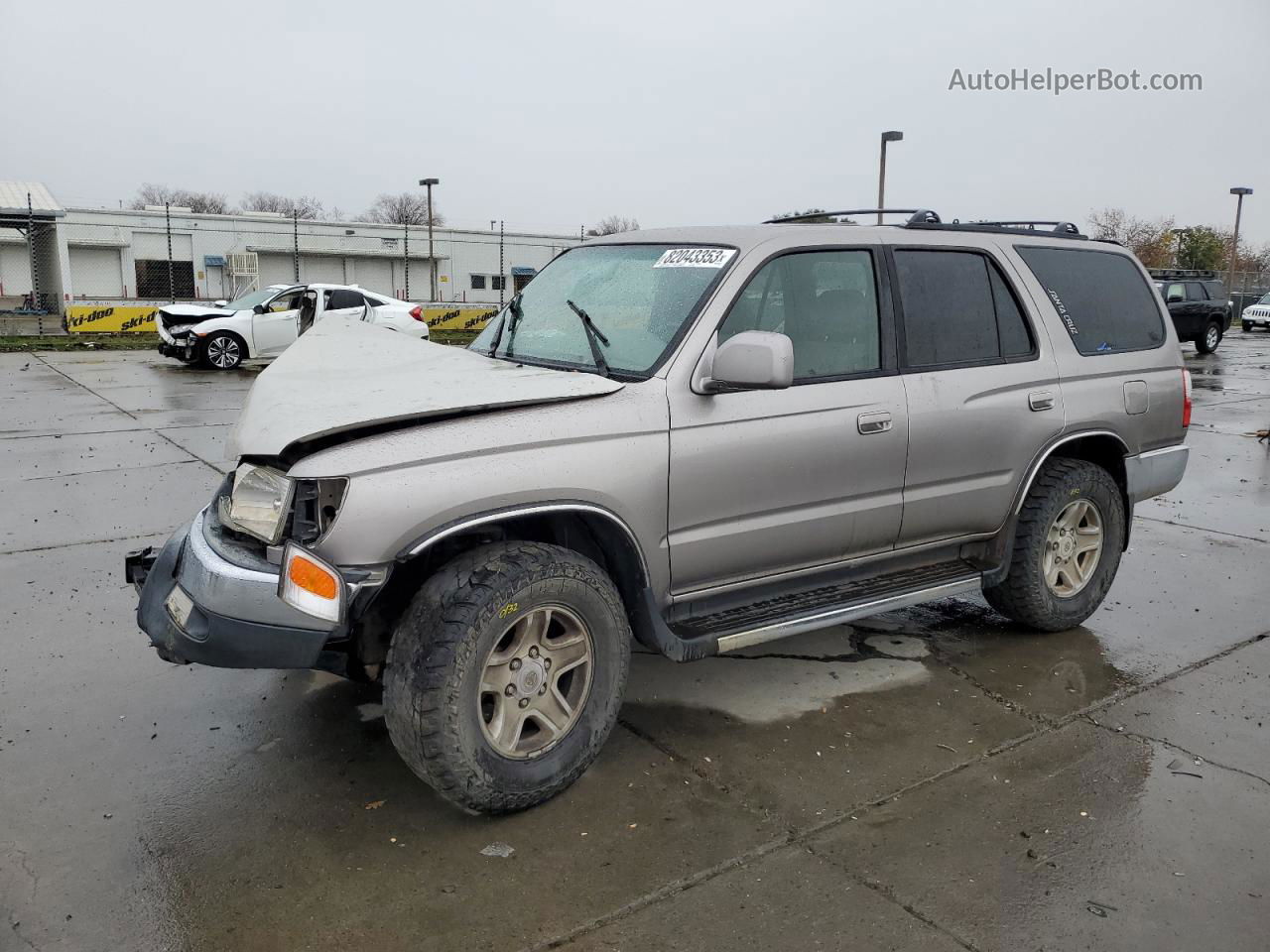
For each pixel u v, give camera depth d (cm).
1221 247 4866
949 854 306
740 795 339
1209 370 2033
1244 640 493
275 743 374
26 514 700
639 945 263
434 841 311
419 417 306
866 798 338
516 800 317
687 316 361
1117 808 333
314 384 339
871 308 406
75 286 4034
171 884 287
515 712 320
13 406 1245
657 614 349
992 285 449
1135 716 405
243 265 4238
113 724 387
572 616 328
